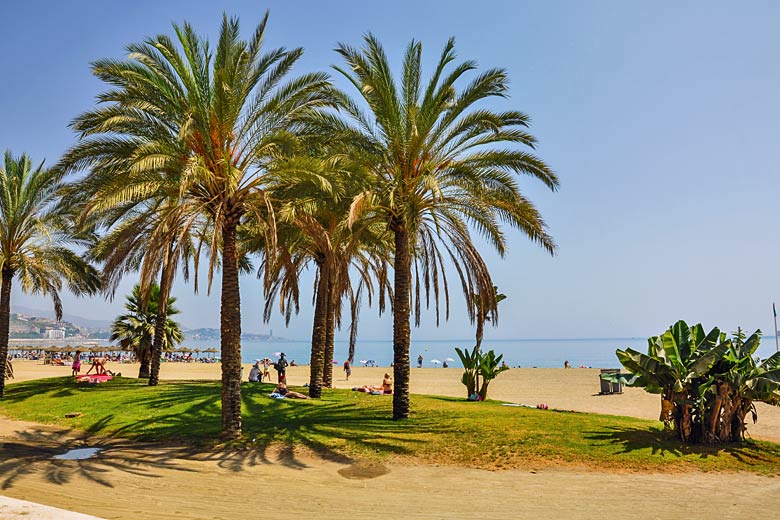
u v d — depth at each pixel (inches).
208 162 596.7
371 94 638.5
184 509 347.3
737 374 508.7
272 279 989.2
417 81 675.4
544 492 389.1
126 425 629.9
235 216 609.3
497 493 387.9
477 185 644.1
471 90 640.4
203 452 514.9
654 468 447.2
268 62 628.7
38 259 926.4
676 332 572.1
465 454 490.3
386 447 516.4
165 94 585.3
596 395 1011.3
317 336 853.8
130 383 978.1
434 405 738.2
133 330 1184.2
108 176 618.5
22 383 1037.2
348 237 800.3
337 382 1327.5
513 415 645.3
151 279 577.0
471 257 682.2
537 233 665.0
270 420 639.8
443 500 372.2
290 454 502.6
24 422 677.9
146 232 715.4
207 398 767.1
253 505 359.3
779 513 342.3
